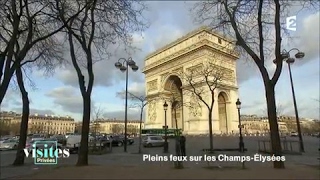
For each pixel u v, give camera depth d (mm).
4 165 21500
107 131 194625
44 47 23641
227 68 75062
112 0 20969
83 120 20328
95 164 20875
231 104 75375
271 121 18422
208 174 15031
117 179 13492
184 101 75062
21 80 23188
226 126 75812
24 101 23000
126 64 39219
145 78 97375
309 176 14297
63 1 21391
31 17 19984
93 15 21156
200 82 67562
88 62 21172
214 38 72562
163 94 86375
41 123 191000
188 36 78938
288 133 134250
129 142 55781
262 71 19203
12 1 18141
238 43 20578
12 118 174625
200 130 69750
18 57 18172
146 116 90938
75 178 14008
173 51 84875
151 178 13727
